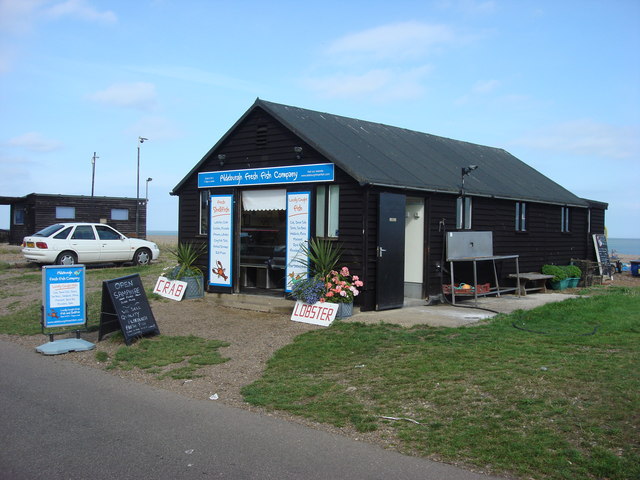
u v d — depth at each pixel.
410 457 4.92
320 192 11.84
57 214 30.27
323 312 10.55
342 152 11.82
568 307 11.12
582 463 4.57
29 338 10.21
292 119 12.63
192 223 14.52
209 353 8.79
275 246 12.81
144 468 4.69
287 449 5.12
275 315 11.62
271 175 12.59
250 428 5.70
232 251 13.42
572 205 17.42
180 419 5.98
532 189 16.45
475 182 14.16
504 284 14.73
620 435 4.93
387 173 11.69
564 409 5.51
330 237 11.59
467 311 11.43
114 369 8.12
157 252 21.66
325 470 4.66
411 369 7.25
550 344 8.04
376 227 11.22
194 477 4.52
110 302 9.63
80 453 5.00
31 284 16.48
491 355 7.55
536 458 4.70
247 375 7.74
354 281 10.90
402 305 11.84
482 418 5.55
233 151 13.49
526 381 6.33
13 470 4.63
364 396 6.53
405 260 12.91
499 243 14.68
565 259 17.58
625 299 12.17
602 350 7.56
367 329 9.69
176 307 12.65
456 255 12.73
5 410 6.21
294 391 6.85
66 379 7.57
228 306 12.78
